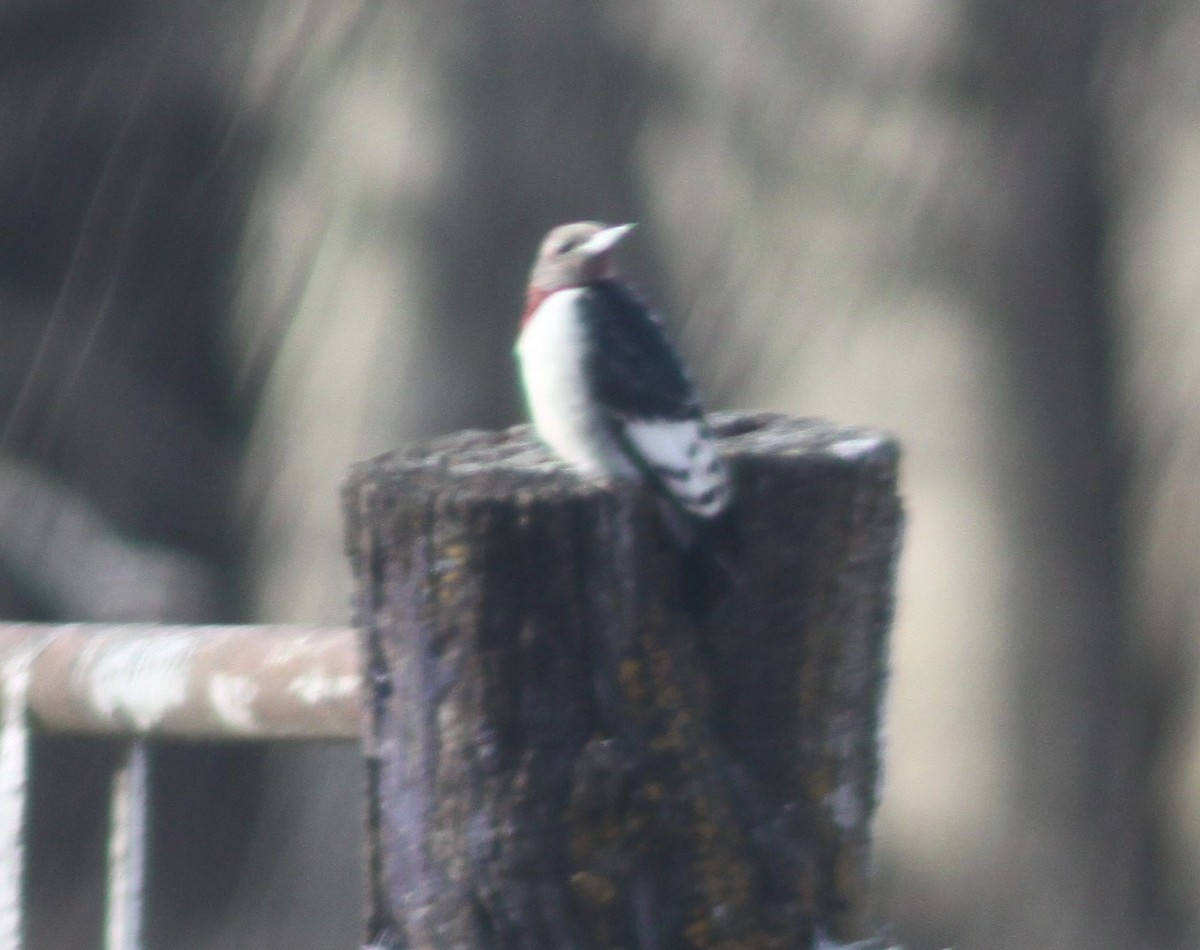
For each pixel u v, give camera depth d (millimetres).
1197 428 14211
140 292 13523
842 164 13477
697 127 13406
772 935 3707
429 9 13094
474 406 13305
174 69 13305
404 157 13211
